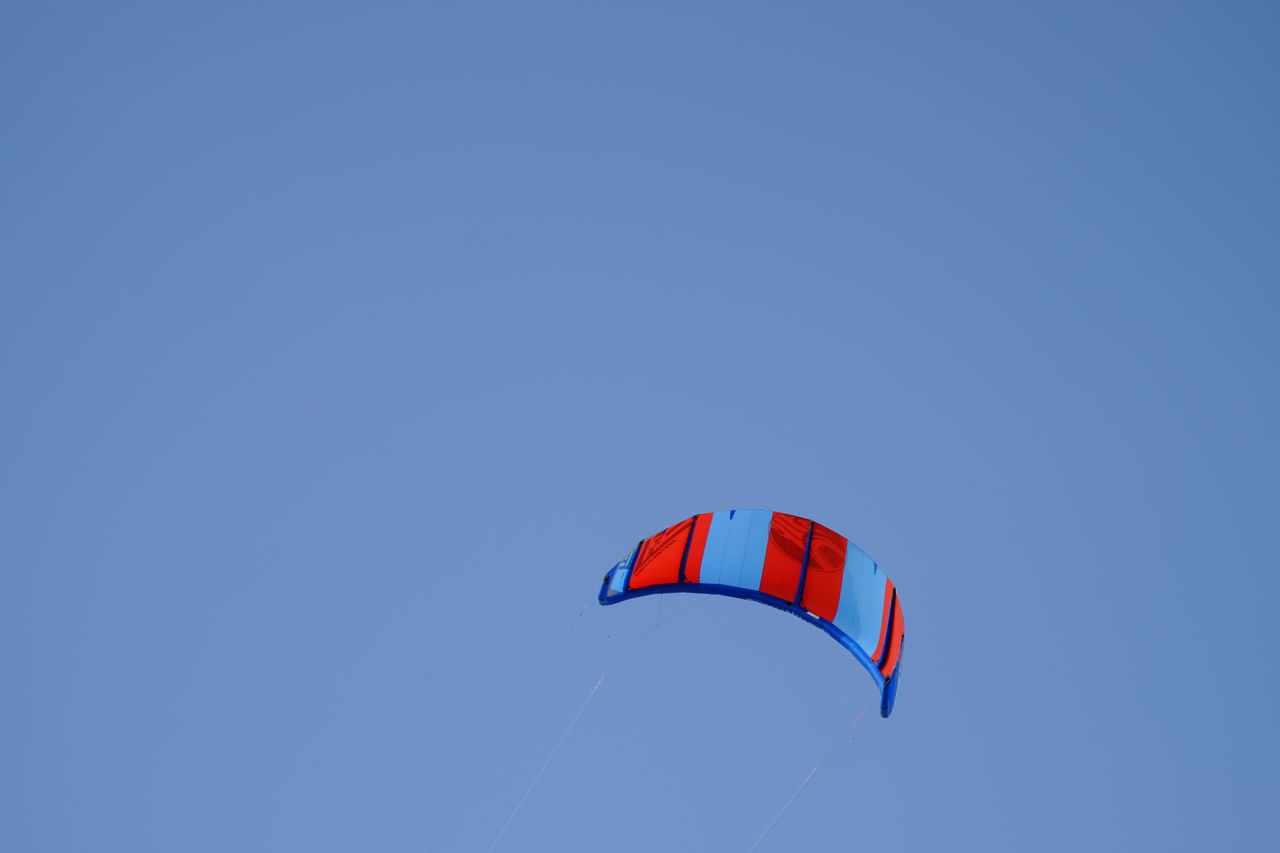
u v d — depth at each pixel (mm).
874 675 44750
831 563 45312
